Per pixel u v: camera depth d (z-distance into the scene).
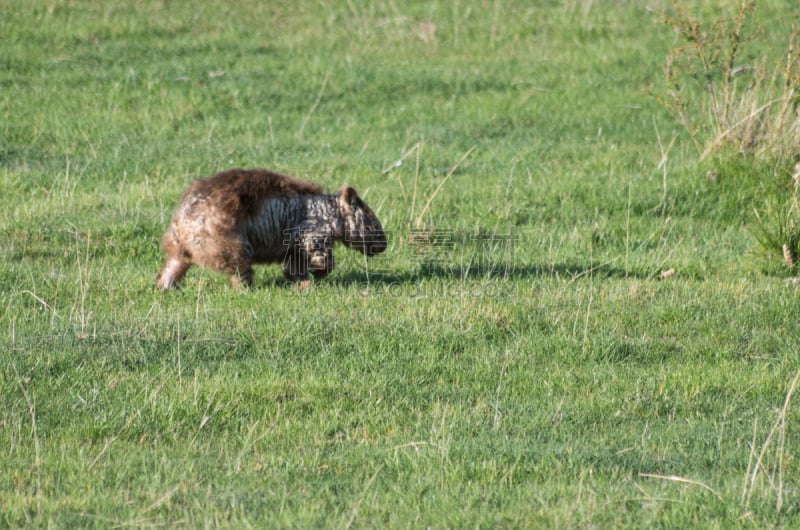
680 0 72.25
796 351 27.19
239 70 61.12
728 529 18.41
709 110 47.62
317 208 31.55
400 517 18.45
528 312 29.11
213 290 30.95
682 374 25.47
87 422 21.98
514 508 18.88
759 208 40.78
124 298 29.88
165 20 69.38
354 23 71.50
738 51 62.19
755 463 20.94
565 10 73.38
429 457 20.88
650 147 50.47
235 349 26.20
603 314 29.25
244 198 29.98
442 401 23.94
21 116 52.09
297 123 53.94
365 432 22.20
